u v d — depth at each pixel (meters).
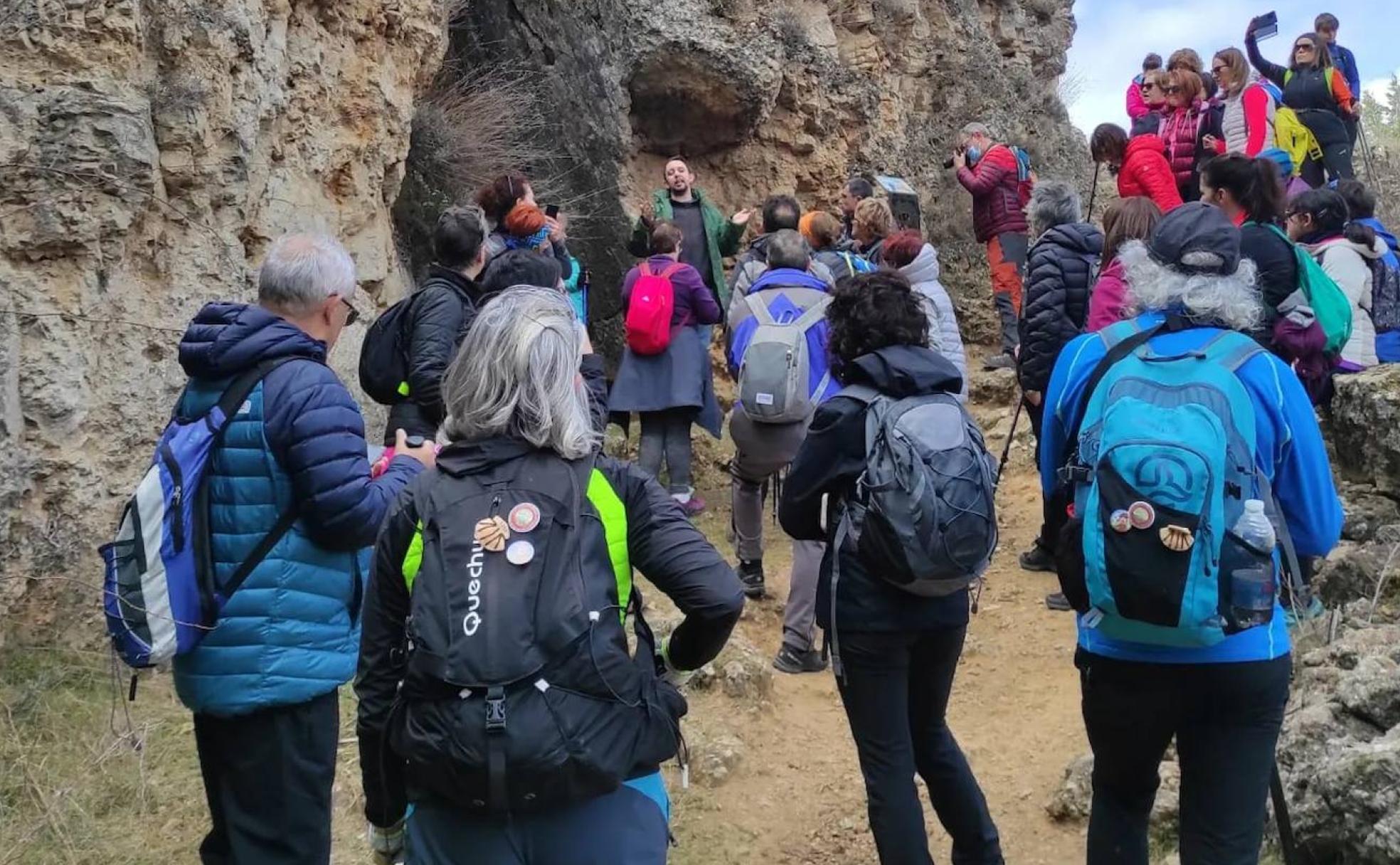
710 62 9.36
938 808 3.34
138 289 4.79
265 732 2.69
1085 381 2.79
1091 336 2.83
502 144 8.61
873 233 6.45
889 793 3.10
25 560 4.27
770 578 6.19
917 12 11.88
